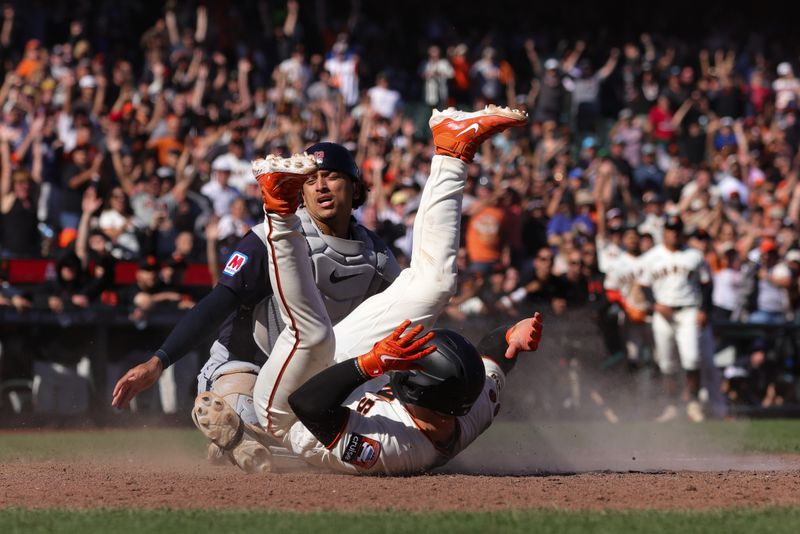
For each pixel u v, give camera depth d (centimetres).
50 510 1706
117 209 5075
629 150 7456
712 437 3712
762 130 8469
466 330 4919
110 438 3638
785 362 5575
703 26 10838
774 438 3691
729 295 5669
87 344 4572
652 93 8619
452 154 2144
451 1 9988
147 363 2061
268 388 2031
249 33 8325
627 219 6431
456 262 2150
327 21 9219
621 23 10744
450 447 2069
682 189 7112
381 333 2120
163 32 7294
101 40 7538
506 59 9325
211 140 6072
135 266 4791
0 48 7300
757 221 6462
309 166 1881
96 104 6250
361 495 1814
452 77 7981
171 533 1478
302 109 6975
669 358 4947
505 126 2138
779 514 1652
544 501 1775
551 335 4953
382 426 2009
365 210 5666
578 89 8025
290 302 1959
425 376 1948
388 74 8262
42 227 5169
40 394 4506
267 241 1944
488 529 1491
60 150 5409
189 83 6975
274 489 1883
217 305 2123
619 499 1808
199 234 5297
